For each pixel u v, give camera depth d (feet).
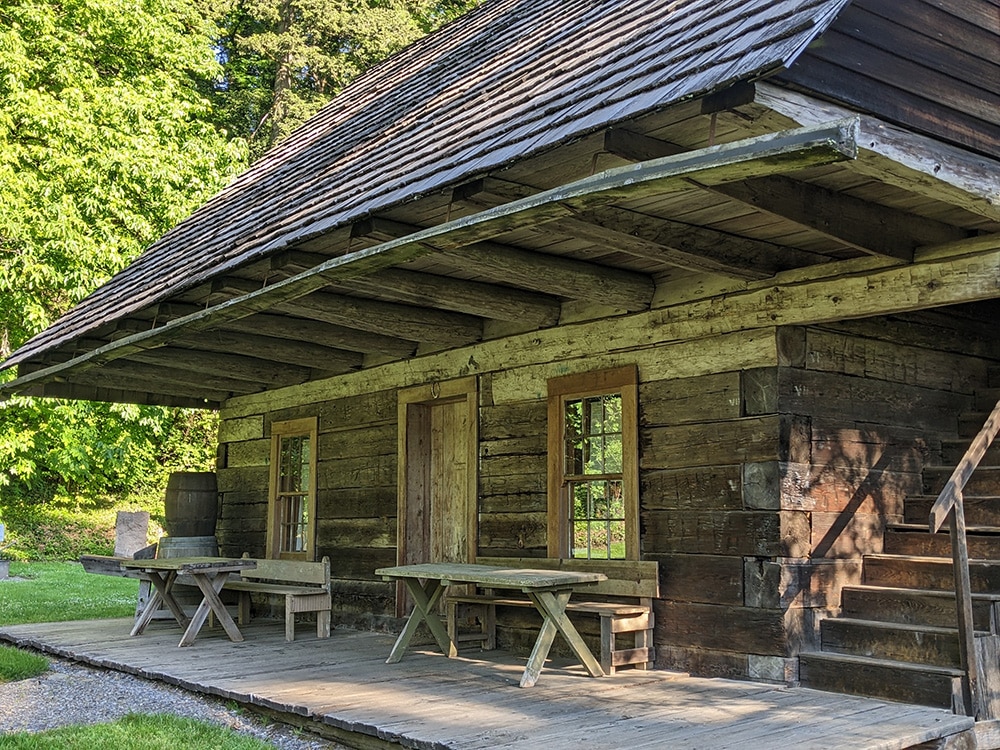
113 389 40.81
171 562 30.25
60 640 29.76
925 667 19.11
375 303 26.76
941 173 16.06
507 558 27.43
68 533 70.23
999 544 21.65
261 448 39.22
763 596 21.36
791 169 12.92
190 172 60.70
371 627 32.68
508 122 18.86
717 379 22.84
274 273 23.75
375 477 33.14
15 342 60.49
